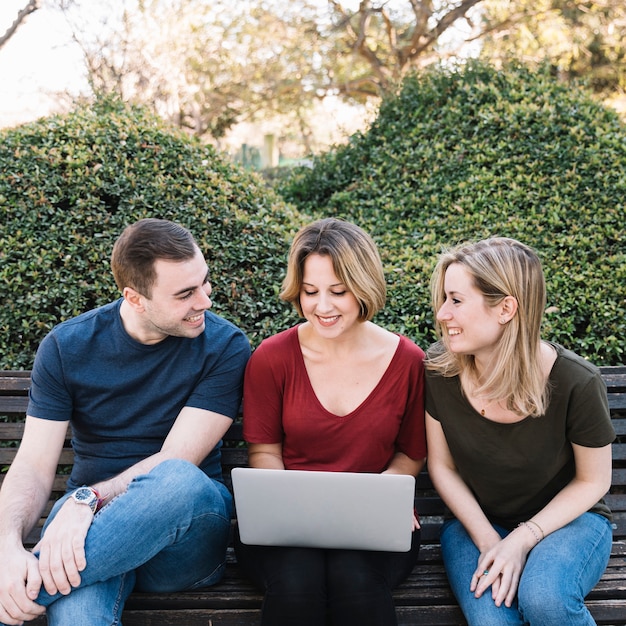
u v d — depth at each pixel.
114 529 1.67
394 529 1.73
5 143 3.27
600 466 1.87
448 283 1.86
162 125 3.61
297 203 4.70
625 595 1.89
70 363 2.00
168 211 3.13
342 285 1.88
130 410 2.03
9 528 1.75
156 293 1.88
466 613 1.76
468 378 1.92
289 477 1.71
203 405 2.00
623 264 3.00
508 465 1.90
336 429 1.97
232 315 2.93
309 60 9.57
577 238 3.18
